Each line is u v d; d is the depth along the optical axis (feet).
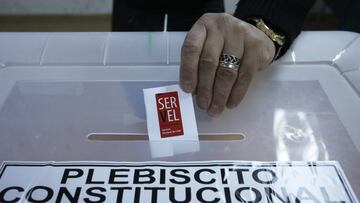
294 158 1.19
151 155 1.21
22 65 1.62
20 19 6.38
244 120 1.37
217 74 1.36
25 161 1.17
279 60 1.65
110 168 1.15
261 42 1.48
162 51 1.69
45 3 6.27
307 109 1.41
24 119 1.36
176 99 1.30
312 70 1.61
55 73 1.59
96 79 1.56
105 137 1.30
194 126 1.28
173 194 1.06
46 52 1.68
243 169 1.15
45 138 1.28
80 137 1.28
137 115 1.39
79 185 1.09
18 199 1.04
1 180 1.10
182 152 1.22
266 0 1.71
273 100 1.46
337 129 1.32
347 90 1.50
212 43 1.38
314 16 6.20
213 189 1.08
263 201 1.05
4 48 1.70
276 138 1.28
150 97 1.30
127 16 2.67
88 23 6.39
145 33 1.80
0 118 1.36
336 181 1.11
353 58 1.65
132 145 1.25
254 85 1.54
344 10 3.08
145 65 1.63
